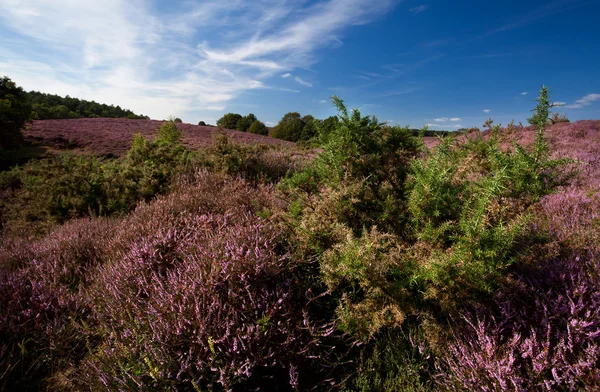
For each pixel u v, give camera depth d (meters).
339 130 3.13
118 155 20.06
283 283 2.38
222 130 6.51
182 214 3.62
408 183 2.74
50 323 2.54
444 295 2.01
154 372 1.77
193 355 1.92
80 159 6.78
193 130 36.81
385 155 3.21
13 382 2.16
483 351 1.84
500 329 1.98
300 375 1.99
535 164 2.63
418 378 1.90
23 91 29.50
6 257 3.80
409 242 2.53
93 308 2.58
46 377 2.22
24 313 2.59
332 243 2.57
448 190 2.47
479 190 2.42
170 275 2.48
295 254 2.65
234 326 2.02
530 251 2.33
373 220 2.68
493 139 3.23
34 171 7.52
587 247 2.50
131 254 2.95
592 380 1.58
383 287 2.05
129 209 5.64
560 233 2.83
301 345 2.09
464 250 1.91
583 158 6.24
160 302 2.18
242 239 2.69
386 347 2.11
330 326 2.26
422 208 2.41
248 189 4.80
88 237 4.15
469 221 2.04
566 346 1.73
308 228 2.67
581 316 1.94
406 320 2.24
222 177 5.43
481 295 2.11
